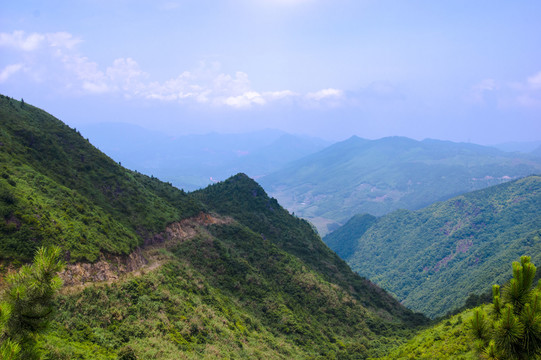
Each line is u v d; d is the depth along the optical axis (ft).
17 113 313.94
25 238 171.22
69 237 197.67
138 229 301.43
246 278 340.80
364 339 333.42
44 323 67.41
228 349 218.18
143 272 241.96
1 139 255.91
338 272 479.82
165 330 199.82
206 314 246.06
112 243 230.89
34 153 278.26
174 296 236.63
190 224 369.09
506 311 64.18
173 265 281.33
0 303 60.85
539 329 61.41
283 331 299.58
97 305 183.21
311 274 398.62
